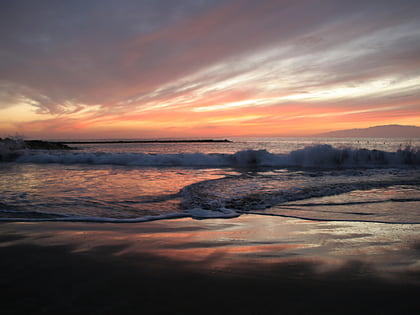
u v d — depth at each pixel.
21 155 14.16
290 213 3.61
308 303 1.33
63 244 2.29
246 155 11.80
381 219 3.26
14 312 1.26
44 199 4.53
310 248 2.18
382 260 1.89
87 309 1.29
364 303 1.32
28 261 1.90
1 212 3.60
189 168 9.98
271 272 1.71
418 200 4.33
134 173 8.41
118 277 1.64
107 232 2.70
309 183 6.12
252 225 3.02
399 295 1.39
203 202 4.30
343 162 11.01
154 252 2.09
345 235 2.57
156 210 3.82
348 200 4.37
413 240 2.38
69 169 9.64
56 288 1.51
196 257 1.98
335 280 1.58
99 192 5.18
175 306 1.31
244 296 1.41
